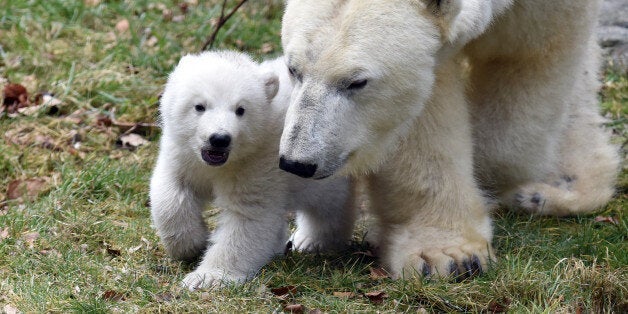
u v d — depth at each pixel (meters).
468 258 8.66
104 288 8.23
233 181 8.41
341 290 8.40
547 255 9.45
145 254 9.12
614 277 8.44
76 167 11.56
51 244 9.23
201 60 8.53
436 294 8.22
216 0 17.36
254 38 15.99
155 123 12.78
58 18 15.54
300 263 8.91
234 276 8.37
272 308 7.93
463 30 7.88
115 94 13.49
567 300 8.29
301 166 7.46
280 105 8.74
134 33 15.27
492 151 9.68
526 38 9.03
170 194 8.56
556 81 9.49
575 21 9.16
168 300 7.99
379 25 7.49
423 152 8.69
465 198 8.90
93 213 10.16
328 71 7.45
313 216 9.30
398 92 7.68
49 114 12.95
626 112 13.88
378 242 9.34
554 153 10.51
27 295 7.98
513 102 9.54
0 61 14.02
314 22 7.54
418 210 8.91
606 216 11.05
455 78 8.84
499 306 8.18
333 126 7.51
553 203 10.91
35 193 10.85
